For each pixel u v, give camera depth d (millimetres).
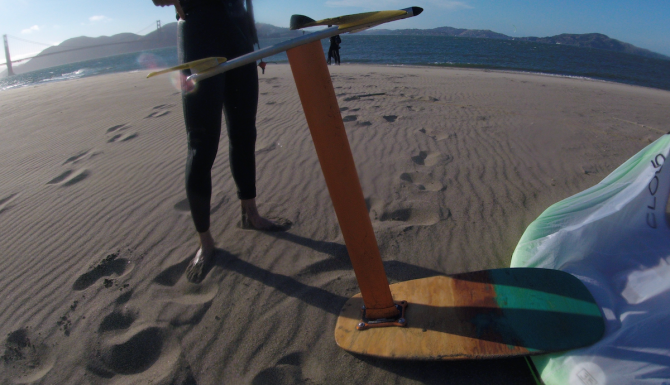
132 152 4160
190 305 1928
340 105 5594
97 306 1947
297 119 4910
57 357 1691
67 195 3260
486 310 1539
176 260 2283
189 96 1893
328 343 1664
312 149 3830
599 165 3412
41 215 2957
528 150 3756
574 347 1330
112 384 1556
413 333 1523
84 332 1804
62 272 2260
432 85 7762
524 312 1493
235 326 1785
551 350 1336
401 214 2705
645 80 15789
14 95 10828
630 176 1908
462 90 7148
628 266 1635
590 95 7352
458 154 3641
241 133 2236
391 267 2133
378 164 3439
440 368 1500
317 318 1804
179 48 1918
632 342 1287
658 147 1803
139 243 2477
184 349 1681
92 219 2814
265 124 4762
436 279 1757
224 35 1932
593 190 2092
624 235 1746
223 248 2342
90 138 4828
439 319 1557
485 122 4668
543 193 2906
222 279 2090
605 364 1254
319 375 1530
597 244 1771
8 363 1677
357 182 1370
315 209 2773
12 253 2494
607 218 1817
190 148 1991
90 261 2336
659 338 1272
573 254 1783
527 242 1976
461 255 2223
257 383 1522
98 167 3828
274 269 2152
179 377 1552
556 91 7578
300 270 2137
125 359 1665
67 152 4398
